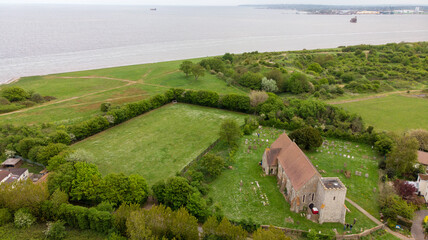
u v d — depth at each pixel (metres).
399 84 187.50
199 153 103.62
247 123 125.38
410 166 87.88
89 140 113.88
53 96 165.12
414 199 76.50
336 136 115.75
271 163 89.31
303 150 105.50
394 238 66.31
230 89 182.62
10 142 102.06
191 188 75.50
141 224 58.44
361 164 96.25
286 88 185.62
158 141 113.31
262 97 139.50
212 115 141.12
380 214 73.62
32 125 122.75
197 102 154.38
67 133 109.44
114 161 98.00
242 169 93.75
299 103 135.88
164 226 62.16
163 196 75.25
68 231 68.12
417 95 169.75
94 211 67.12
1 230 67.00
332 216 70.12
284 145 91.50
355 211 74.31
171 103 157.62
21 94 154.50
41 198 70.88
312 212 72.50
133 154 102.94
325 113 129.50
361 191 82.44
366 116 139.75
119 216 64.19
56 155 89.44
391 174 87.62
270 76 186.62
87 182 74.56
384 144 101.25
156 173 91.06
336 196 67.94
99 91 175.38
